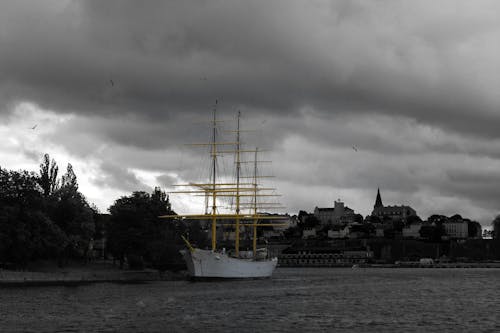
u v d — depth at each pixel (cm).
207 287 17412
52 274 19712
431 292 17475
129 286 17188
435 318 10994
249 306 12312
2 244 18500
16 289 15350
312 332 9194
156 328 9256
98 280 19812
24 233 18938
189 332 8981
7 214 18788
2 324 9450
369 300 14412
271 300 13762
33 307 11450
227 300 13438
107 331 8931
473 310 12381
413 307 12862
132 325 9488
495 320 10769
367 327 9794
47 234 19738
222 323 9856
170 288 16638
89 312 10869
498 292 17638
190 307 11894
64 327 9219
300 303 13275
